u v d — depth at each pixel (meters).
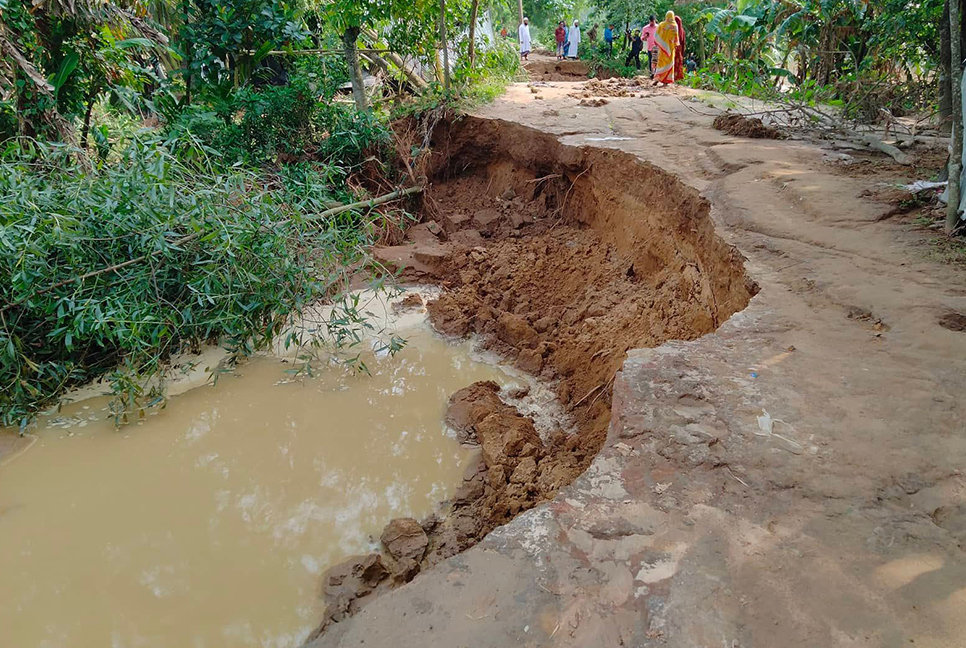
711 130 9.05
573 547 2.48
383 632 2.17
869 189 6.10
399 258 8.91
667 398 3.38
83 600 3.95
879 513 2.56
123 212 6.07
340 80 11.84
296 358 6.93
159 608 3.88
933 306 4.06
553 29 33.84
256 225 6.38
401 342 7.38
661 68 15.11
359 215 8.97
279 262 6.61
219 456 5.38
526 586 2.32
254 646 3.60
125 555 4.32
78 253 5.85
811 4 12.34
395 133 11.23
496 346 7.33
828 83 12.50
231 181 6.69
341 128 10.88
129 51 9.80
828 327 4.04
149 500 4.87
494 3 16.92
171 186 6.21
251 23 11.18
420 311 8.10
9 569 4.20
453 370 6.89
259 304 6.43
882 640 2.03
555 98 12.73
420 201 10.95
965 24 7.46
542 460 5.21
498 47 16.67
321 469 5.25
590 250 8.48
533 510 2.70
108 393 6.22
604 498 2.73
